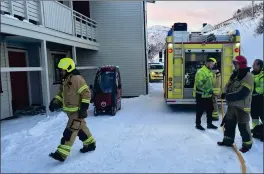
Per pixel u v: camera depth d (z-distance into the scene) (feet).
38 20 29.96
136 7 49.60
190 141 20.27
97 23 50.21
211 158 16.69
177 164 15.88
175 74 31.19
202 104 23.52
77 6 49.75
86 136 18.13
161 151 18.24
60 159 16.25
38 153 18.48
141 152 18.15
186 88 31.22
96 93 31.24
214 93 25.77
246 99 17.17
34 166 16.20
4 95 31.30
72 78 16.61
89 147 18.33
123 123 26.96
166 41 32.68
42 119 29.68
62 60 16.78
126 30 50.14
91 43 46.11
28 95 39.52
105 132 23.47
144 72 50.65
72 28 39.09
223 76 30.68
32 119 29.99
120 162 16.47
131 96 50.96
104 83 31.48
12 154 18.38
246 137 17.42
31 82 40.09
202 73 23.04
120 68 50.78
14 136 22.66
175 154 17.57
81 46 42.09
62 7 35.65
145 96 48.11
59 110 34.73
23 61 37.91
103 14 50.08
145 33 50.44
